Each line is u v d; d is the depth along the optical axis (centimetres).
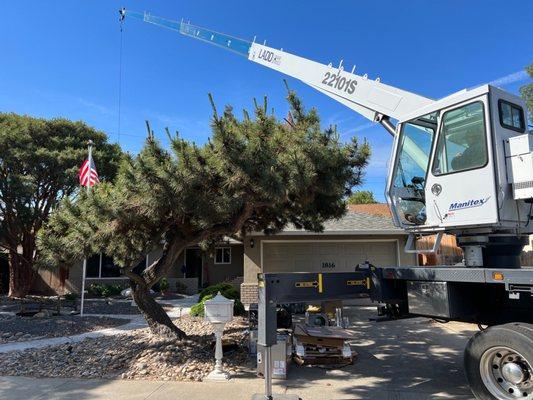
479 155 502
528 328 444
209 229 800
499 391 454
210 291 1373
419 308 545
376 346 880
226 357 764
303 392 591
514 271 452
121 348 806
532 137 485
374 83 748
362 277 593
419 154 586
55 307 1456
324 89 820
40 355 788
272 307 531
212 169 638
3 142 1669
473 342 475
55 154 1719
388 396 573
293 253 1565
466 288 527
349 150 775
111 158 1844
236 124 679
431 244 660
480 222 495
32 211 1766
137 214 675
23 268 1828
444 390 595
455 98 533
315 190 748
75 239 691
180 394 579
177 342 813
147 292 877
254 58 966
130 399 562
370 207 3209
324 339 739
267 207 864
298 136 679
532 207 508
